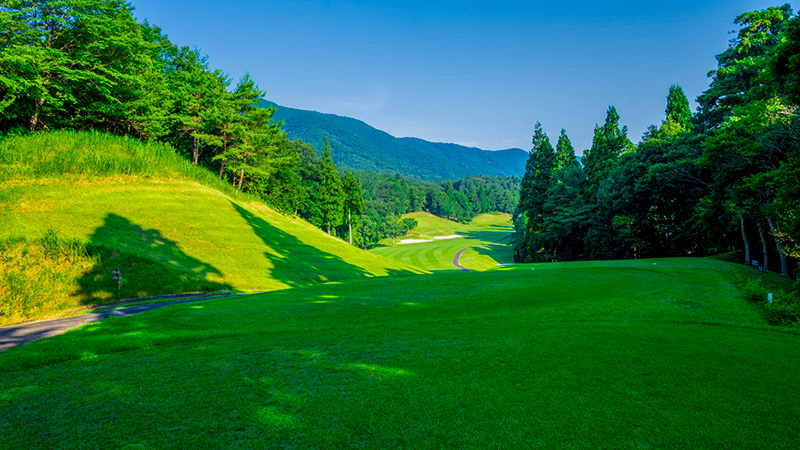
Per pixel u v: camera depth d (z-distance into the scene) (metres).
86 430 5.50
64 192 27.69
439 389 6.66
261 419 5.69
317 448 4.87
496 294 17.23
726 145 27.11
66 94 32.34
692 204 40.31
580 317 12.94
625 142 61.97
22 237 19.89
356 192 86.44
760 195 29.02
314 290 20.06
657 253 46.66
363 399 6.32
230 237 32.56
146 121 40.59
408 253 93.69
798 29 18.14
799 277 21.27
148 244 25.36
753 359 8.17
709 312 13.46
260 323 12.80
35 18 30.09
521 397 6.27
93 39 33.34
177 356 9.20
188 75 47.12
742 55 41.03
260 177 54.72
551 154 73.50
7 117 29.30
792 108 23.09
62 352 9.53
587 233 56.06
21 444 5.14
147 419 5.79
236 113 47.56
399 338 10.40
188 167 42.38
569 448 4.76
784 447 4.72
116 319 13.39
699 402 6.03
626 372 7.37
